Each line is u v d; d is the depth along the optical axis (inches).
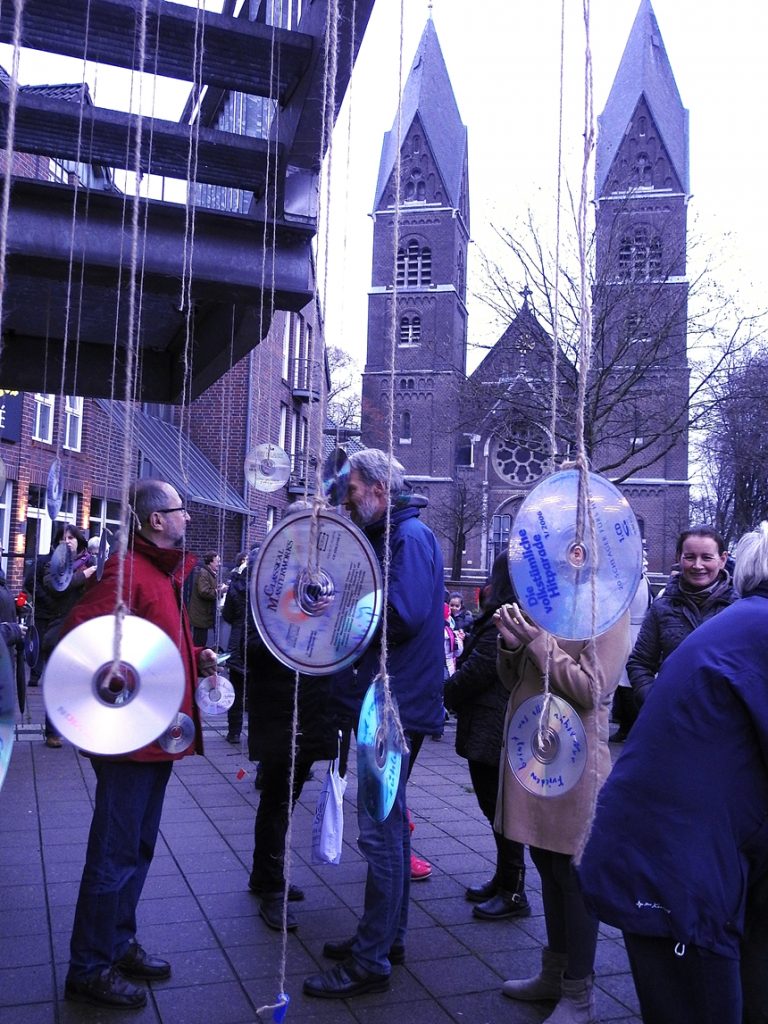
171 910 153.2
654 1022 73.2
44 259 151.6
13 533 447.8
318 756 148.9
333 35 58.6
